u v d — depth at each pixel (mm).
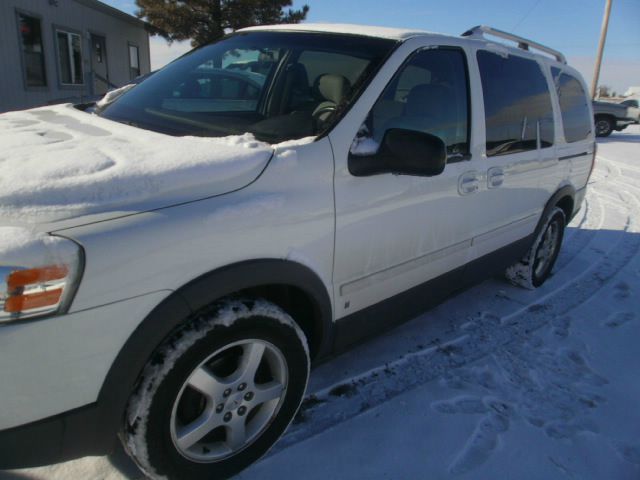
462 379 2795
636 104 20797
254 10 18750
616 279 4457
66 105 2865
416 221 2453
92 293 1431
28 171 1570
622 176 10055
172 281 1586
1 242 1341
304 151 1947
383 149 2090
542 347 3213
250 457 2006
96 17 15211
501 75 3105
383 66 2303
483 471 2146
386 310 2531
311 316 2178
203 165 1719
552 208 3871
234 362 1896
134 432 1638
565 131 3910
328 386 2623
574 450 2318
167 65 3061
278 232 1845
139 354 1563
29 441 1448
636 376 2963
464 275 3047
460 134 2736
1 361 1339
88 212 1486
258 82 2576
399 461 2158
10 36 11562
